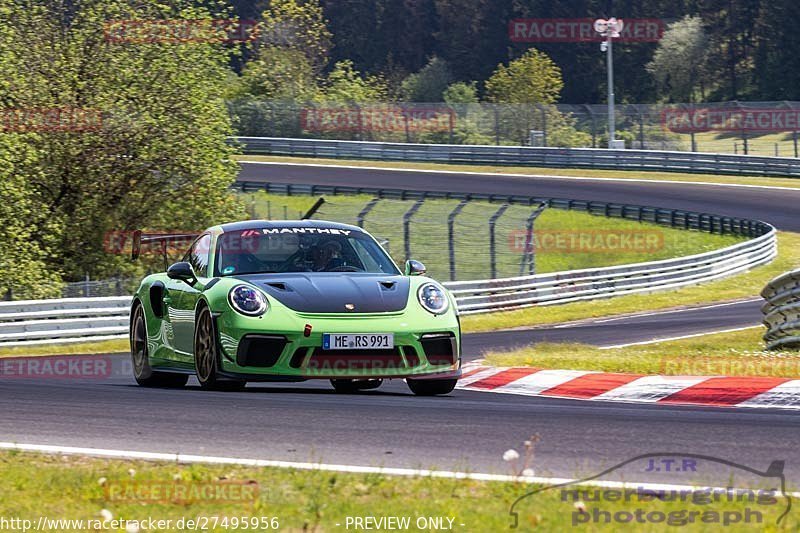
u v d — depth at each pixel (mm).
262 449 20203
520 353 42031
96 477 17578
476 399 29062
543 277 89625
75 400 27531
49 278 78312
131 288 74562
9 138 79750
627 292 97062
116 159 90812
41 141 87562
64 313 63312
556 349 45719
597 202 141375
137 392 29688
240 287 27719
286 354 26359
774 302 44938
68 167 90312
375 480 16984
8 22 89875
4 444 20875
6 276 75938
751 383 28594
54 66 89062
